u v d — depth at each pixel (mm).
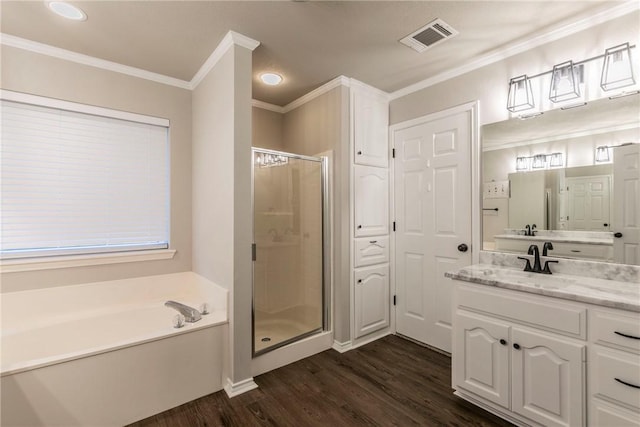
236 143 2078
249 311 2150
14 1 1704
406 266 2967
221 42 2158
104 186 2506
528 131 2158
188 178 2859
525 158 2170
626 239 1771
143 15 1847
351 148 2777
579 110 1949
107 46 2211
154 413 1875
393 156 3078
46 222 2285
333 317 2791
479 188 2416
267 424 1786
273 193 2471
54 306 2270
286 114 3389
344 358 2582
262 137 3309
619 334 1363
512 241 2234
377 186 2992
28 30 2008
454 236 2578
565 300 1517
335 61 2436
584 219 1918
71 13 1822
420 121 2824
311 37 2107
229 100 2111
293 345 2512
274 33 2051
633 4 1734
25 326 2107
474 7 1803
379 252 3014
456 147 2564
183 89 2830
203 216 2594
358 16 1877
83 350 1714
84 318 2283
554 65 2043
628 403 1336
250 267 2150
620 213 1791
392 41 2156
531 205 2139
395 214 3068
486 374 1813
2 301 2098
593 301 1420
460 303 1957
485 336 1820
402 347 2791
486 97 2381
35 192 2244
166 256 2723
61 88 2285
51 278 2273
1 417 1504
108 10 1793
